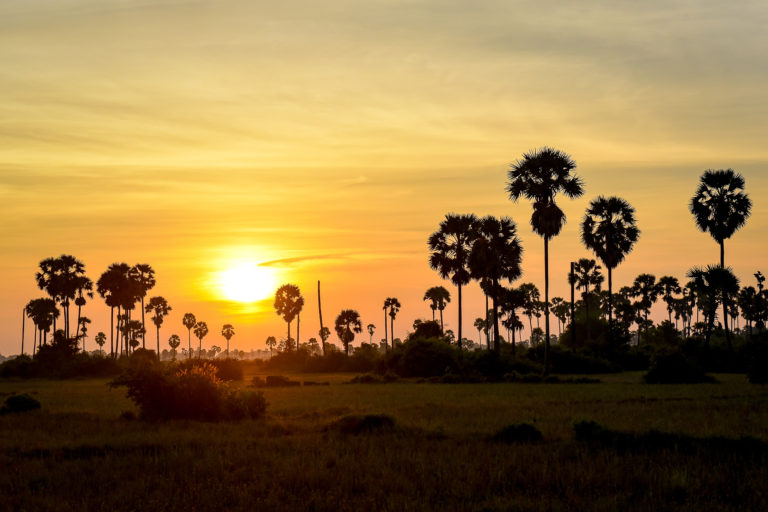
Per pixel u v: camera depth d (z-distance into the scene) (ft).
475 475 46.93
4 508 41.73
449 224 236.02
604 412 86.74
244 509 39.91
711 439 57.67
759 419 77.71
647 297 407.44
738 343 223.92
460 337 230.27
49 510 40.68
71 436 68.33
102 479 48.08
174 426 77.25
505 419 79.36
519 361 206.59
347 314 391.24
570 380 167.84
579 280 334.85
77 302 358.64
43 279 349.20
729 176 207.82
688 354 211.20
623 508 39.24
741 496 41.96
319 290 336.70
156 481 47.01
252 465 52.13
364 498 42.06
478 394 124.36
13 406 96.58
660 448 56.65
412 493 42.88
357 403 106.52
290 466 50.39
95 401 117.91
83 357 293.64
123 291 355.77
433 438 65.36
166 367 90.27
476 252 216.13
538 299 428.56
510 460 51.88
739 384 145.59
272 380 176.96
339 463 51.67
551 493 43.29
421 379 190.39
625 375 200.34
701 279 211.61
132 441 64.39
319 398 119.44
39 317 413.39
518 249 224.53
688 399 107.14
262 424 78.84
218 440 64.95
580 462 51.24
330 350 318.04
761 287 399.85
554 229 180.45
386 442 61.67
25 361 286.46
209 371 90.02
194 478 47.21
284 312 411.34
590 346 243.60
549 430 68.85
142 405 86.48
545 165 182.91
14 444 63.05
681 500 41.65
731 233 207.21
